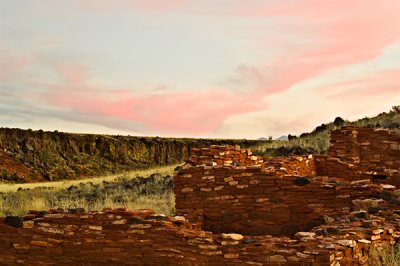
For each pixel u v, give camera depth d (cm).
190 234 977
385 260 934
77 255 1042
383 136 1986
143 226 1008
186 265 962
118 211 1038
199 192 1345
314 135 3556
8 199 2722
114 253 1019
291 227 1240
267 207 1266
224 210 1305
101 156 8619
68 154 8300
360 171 1761
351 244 911
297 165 1727
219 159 1524
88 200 2591
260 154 3056
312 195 1239
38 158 7675
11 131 8138
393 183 1587
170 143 9362
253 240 941
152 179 2939
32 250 1068
